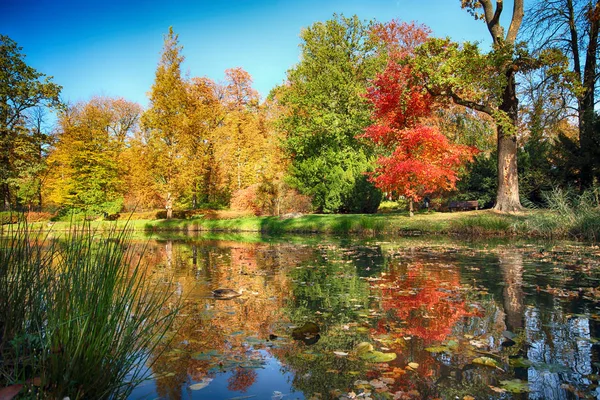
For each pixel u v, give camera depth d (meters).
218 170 30.06
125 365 2.38
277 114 33.31
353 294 4.78
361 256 8.61
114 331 2.19
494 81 14.40
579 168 15.33
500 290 4.89
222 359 2.72
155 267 7.16
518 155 18.84
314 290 5.03
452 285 5.23
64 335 1.97
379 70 24.22
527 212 14.94
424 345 2.97
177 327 3.45
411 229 15.48
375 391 2.23
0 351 2.00
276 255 9.09
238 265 7.40
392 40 26.06
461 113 24.25
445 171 15.45
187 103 26.05
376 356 2.74
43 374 1.78
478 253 8.73
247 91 36.78
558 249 9.09
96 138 28.05
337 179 23.19
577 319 3.60
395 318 3.71
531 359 2.67
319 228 17.75
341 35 25.23
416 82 15.55
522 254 8.43
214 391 2.24
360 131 24.56
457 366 2.58
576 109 16.36
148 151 25.48
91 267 2.37
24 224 2.48
